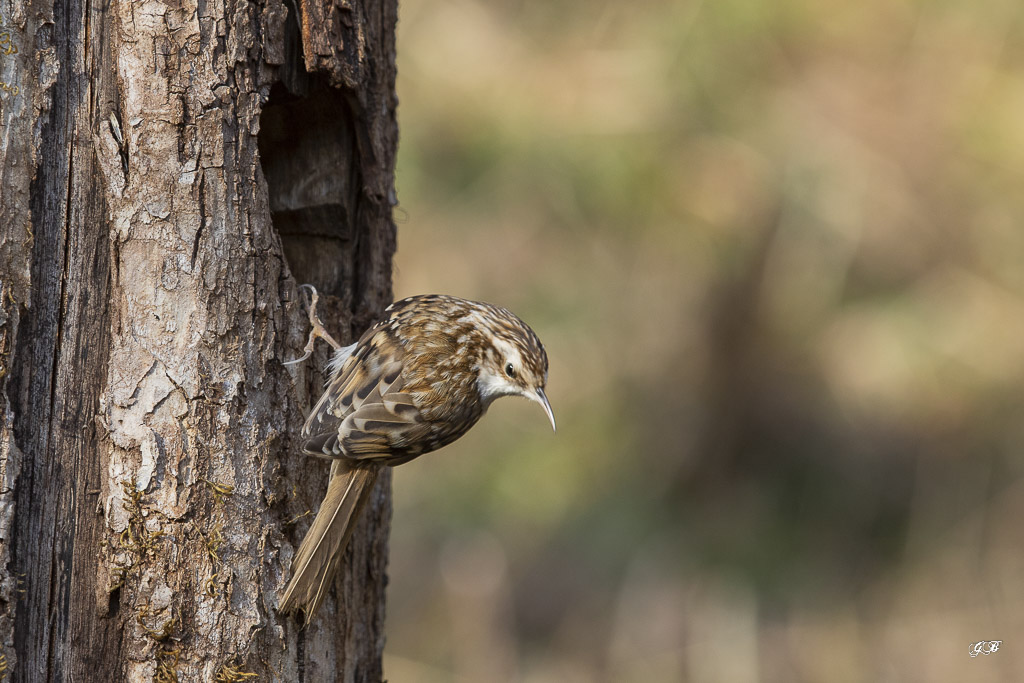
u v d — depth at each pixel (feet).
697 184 40.24
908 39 41.60
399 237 39.86
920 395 42.32
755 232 40.83
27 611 16.20
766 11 40.19
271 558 16.97
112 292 16.51
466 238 39.96
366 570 19.84
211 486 16.58
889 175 41.45
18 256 16.14
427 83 39.55
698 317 41.14
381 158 19.85
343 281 19.70
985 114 41.42
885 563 41.29
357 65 18.45
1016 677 37.99
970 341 41.45
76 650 16.39
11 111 16.12
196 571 16.51
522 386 20.22
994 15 41.45
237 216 16.89
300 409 17.52
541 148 39.17
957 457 41.93
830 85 41.57
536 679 38.24
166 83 16.57
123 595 16.42
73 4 16.46
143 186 16.53
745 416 42.09
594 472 41.29
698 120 40.24
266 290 17.15
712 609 39.83
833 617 39.91
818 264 41.16
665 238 40.37
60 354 16.38
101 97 16.53
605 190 39.50
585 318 40.57
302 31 17.72
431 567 39.65
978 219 41.57
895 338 41.42
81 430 16.44
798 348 42.01
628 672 38.37
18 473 16.14
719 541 41.11
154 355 16.51
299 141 19.34
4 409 16.05
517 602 39.58
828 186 40.57
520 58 40.11
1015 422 41.68
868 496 41.88
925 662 38.96
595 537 40.70
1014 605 39.50
